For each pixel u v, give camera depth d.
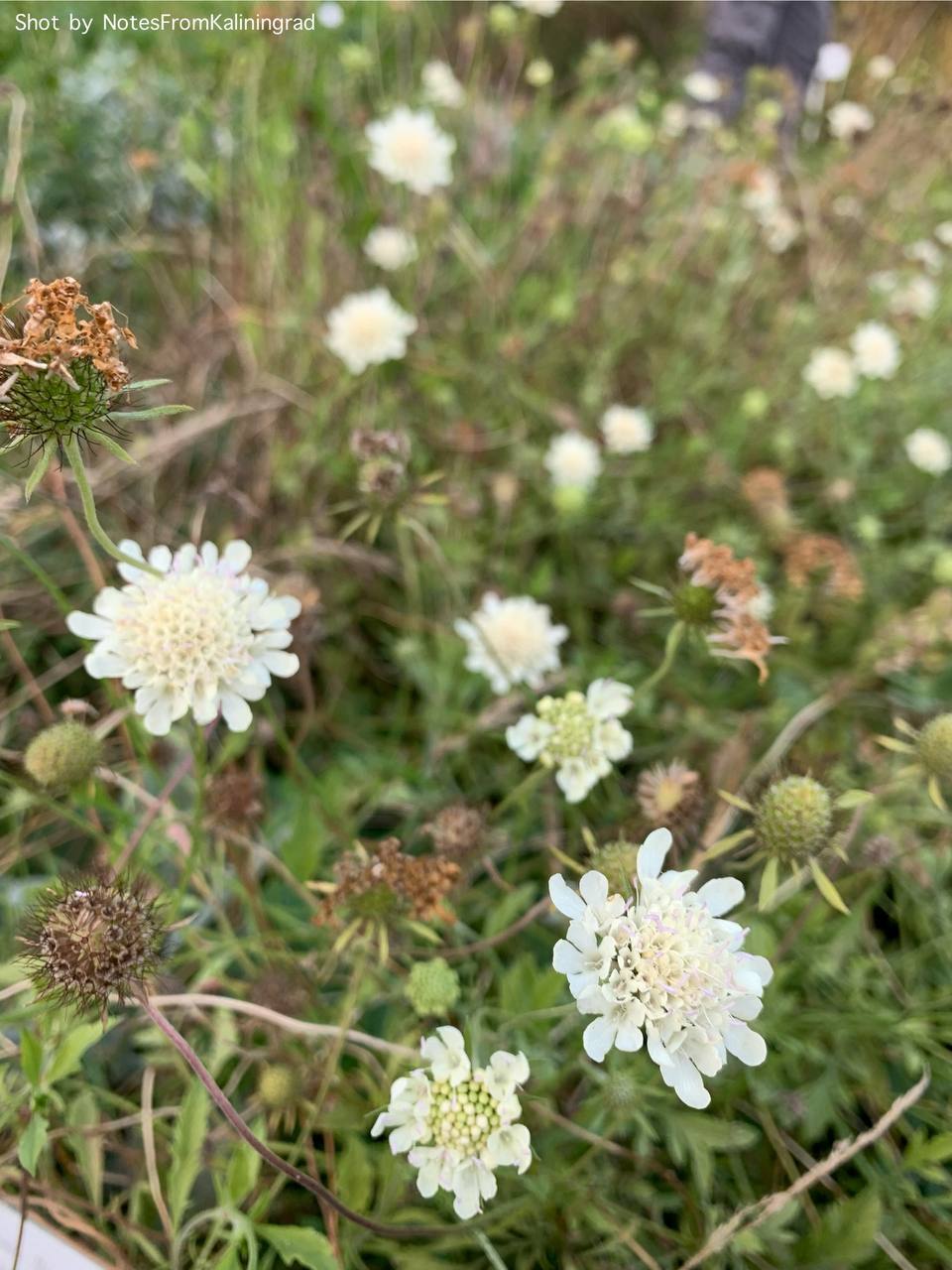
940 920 0.18
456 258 0.32
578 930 0.11
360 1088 0.16
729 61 0.43
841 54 0.40
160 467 0.25
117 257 0.28
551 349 0.31
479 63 0.35
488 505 0.28
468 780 0.23
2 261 0.22
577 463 0.26
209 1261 0.15
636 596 0.25
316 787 0.19
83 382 0.11
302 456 0.25
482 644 0.19
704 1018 0.11
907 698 0.23
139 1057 0.17
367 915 0.14
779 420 0.31
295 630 0.19
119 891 0.12
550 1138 0.15
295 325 0.26
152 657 0.13
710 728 0.22
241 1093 0.17
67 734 0.14
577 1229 0.15
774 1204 0.13
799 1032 0.17
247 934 0.19
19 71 0.29
